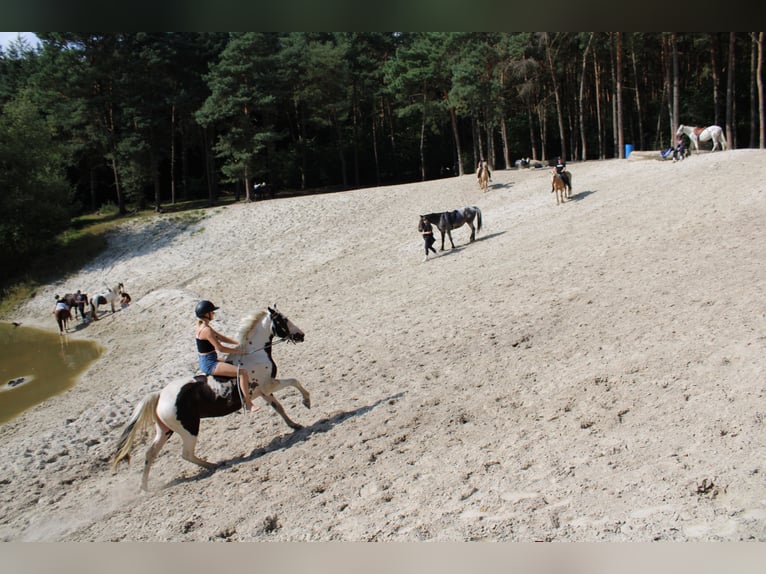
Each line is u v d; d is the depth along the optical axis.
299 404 11.85
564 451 7.74
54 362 22.86
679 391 8.59
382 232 33.78
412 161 67.62
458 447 8.56
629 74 58.88
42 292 37.34
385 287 22.16
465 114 53.12
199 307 9.50
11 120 42.34
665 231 17.92
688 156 31.58
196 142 59.03
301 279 28.34
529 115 54.22
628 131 61.75
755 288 11.71
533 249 20.70
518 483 7.16
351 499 7.58
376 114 66.25
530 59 46.97
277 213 41.66
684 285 13.10
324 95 57.22
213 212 44.31
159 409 9.19
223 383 9.38
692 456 6.88
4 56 57.75
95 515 8.73
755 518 5.54
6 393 18.72
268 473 8.80
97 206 60.34
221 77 48.00
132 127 49.44
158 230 42.62
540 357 11.45
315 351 15.88
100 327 28.62
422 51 48.88
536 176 38.78
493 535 6.08
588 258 17.56
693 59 56.25
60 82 46.72
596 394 9.20
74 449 11.96
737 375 8.52
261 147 47.62
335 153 64.88
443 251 25.33
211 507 8.06
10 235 40.59
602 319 12.50
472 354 12.61
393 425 9.79
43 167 42.88
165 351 20.59
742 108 55.41
